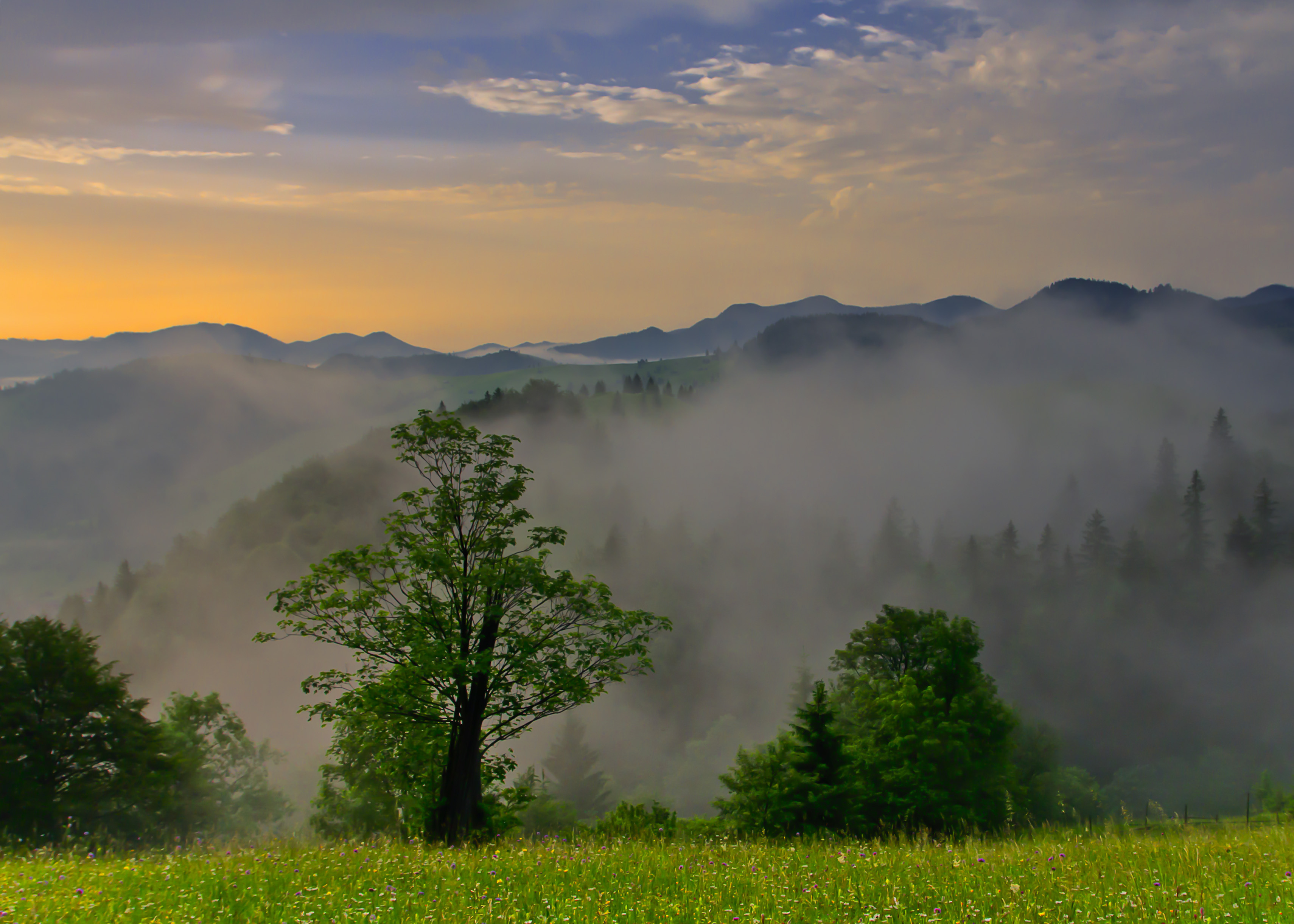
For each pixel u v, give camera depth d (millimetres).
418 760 20875
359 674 19578
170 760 34625
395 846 10766
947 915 6207
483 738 19422
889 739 34250
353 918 6496
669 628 20344
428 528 19688
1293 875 6926
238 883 7859
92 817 31516
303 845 10836
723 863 8883
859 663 42500
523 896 7277
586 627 20047
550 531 20172
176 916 6594
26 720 32188
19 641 33031
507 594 19188
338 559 19625
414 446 19844
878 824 29219
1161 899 6359
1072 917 6051
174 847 12156
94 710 33625
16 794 30078
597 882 7887
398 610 19031
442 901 7039
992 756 32938
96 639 35031
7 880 7973
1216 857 8258
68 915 6641
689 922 6289
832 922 6191
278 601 19172
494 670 18453
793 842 11406
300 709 19016
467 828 17344
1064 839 11125
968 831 28234
